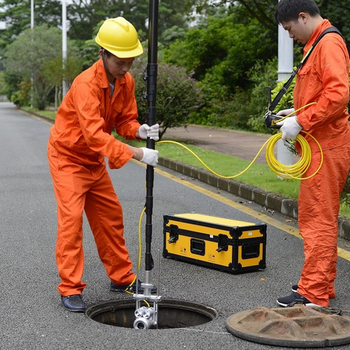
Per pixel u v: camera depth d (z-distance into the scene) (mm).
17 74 44062
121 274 4742
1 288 4895
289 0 4246
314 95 4227
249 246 5297
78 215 4340
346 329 3844
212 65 27281
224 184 9820
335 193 4312
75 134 4293
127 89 4465
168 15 51625
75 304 4348
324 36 4148
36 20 57781
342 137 4277
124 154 4074
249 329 3871
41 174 11516
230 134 19328
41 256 5855
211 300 4605
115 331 3961
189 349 3662
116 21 4160
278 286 4949
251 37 24328
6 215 7746
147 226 4207
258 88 20516
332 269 4480
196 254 5523
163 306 4594
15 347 3699
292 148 7359
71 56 36750
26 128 25297
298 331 3762
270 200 8266
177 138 17594
